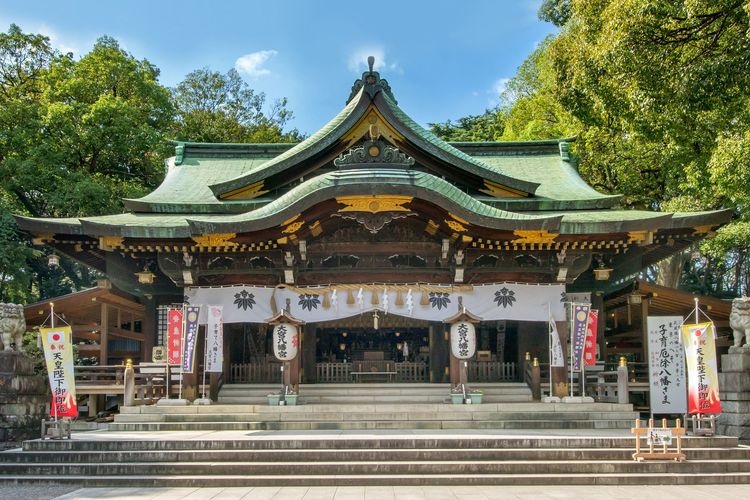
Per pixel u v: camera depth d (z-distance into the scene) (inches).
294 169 919.0
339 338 1098.7
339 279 856.3
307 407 739.4
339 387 874.8
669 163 1143.0
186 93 2112.5
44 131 1464.1
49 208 1534.2
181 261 837.8
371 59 900.0
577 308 783.1
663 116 812.0
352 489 490.9
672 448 558.3
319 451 546.6
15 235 1348.4
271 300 835.4
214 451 551.8
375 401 826.2
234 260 849.5
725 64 691.4
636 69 744.3
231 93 2159.2
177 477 515.5
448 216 789.2
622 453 545.3
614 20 746.2
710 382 611.5
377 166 795.4
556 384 818.2
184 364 782.5
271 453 545.3
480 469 524.7
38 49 1632.6
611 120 1017.5
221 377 870.4
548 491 481.1
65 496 472.7
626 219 807.7
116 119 1471.5
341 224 835.4
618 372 776.9
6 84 1625.2
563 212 915.4
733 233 1047.6
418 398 834.2
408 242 851.4
